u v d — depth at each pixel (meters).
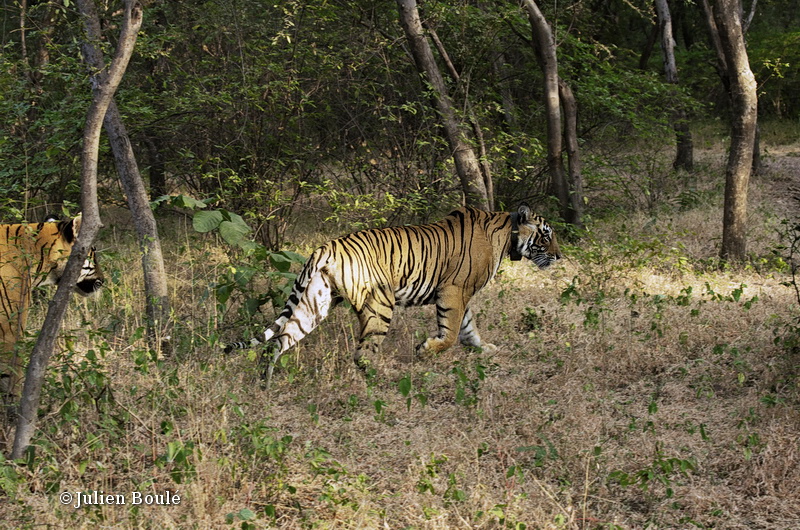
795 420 5.73
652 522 4.57
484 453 5.46
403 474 5.19
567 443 5.44
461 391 5.70
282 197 10.20
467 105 11.25
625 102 13.88
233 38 10.79
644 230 12.29
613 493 4.97
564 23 14.97
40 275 6.08
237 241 7.36
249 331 7.14
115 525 4.32
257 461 5.10
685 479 5.11
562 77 13.20
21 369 5.60
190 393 5.73
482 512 4.46
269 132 10.45
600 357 7.20
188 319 7.62
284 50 10.32
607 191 15.91
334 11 11.20
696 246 11.97
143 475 4.95
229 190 10.20
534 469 5.23
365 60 11.06
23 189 9.02
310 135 11.29
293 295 6.77
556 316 8.32
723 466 5.24
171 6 11.59
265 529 4.39
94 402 5.62
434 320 8.55
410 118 11.50
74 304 7.49
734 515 4.67
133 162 7.27
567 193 12.96
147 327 7.19
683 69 24.83
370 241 6.97
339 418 6.16
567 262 10.79
